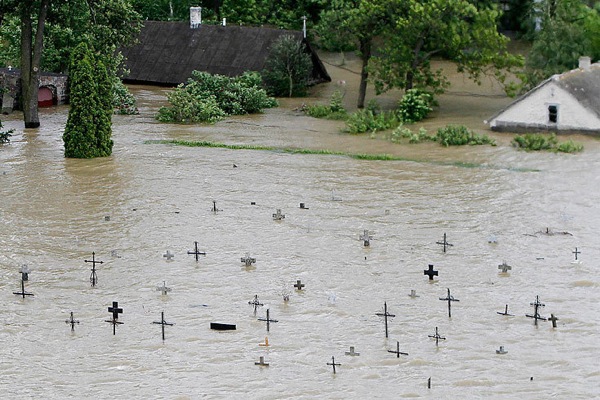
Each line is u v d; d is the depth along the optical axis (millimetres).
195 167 88250
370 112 104062
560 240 68812
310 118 110500
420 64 110500
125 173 86250
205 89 115250
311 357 53812
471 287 61656
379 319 57719
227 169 87562
